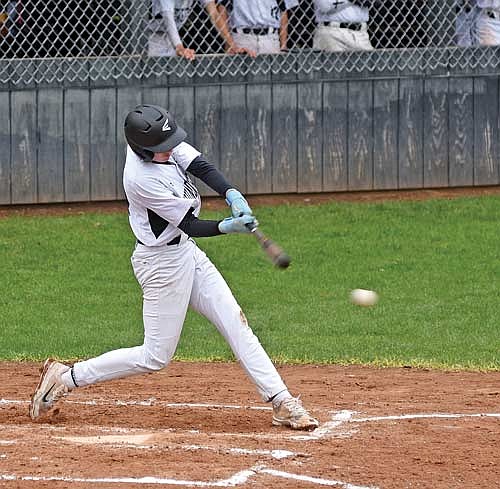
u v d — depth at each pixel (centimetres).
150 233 2022
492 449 1891
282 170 4681
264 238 1952
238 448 1875
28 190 4578
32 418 2166
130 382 2688
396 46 4697
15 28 4469
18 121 4531
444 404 2361
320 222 4444
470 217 4512
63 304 3622
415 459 1811
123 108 4575
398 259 4069
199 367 2923
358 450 1872
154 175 1977
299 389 2578
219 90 4597
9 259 4059
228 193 2022
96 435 2008
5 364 2948
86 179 4606
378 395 2494
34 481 1639
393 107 4709
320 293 3728
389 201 4684
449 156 4781
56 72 4519
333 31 4600
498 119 4797
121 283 3859
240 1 4528
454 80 4738
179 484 1633
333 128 4684
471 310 3522
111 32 4522
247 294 3706
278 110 4644
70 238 4281
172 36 4478
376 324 3378
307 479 1675
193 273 2070
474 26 4731
